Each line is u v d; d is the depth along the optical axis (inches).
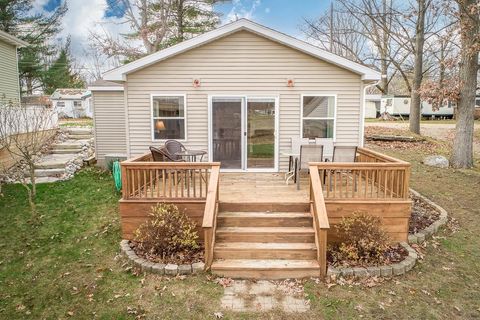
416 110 701.3
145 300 181.8
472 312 170.7
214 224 225.5
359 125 352.2
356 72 343.0
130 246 235.0
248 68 346.3
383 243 214.7
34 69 1027.3
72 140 520.4
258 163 359.3
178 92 350.0
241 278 205.2
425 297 182.9
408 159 506.9
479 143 716.0
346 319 166.6
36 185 369.4
